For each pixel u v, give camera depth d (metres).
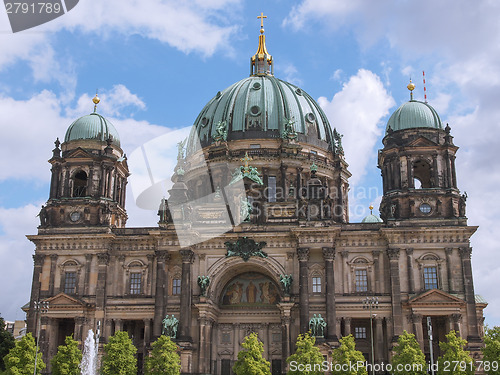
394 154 100.50
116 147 109.69
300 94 126.56
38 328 92.25
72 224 102.44
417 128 101.50
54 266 100.31
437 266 94.19
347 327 93.44
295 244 97.12
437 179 98.88
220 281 99.81
